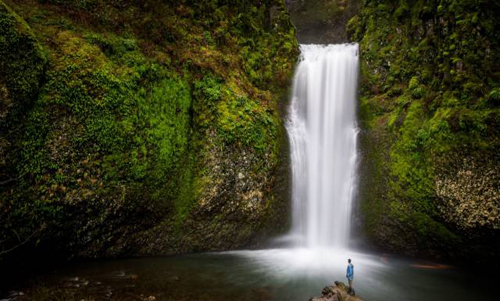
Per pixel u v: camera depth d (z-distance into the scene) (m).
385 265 15.57
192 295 11.02
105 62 13.33
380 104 19.09
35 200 11.05
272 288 12.16
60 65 12.04
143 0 16.95
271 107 18.52
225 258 15.20
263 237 16.77
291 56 21.53
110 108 12.71
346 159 18.98
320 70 20.77
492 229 13.05
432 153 14.94
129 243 14.07
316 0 37.31
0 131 10.30
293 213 17.66
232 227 15.76
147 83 14.52
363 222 17.64
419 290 12.88
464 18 15.70
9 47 10.60
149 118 14.14
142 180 13.60
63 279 11.51
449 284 13.52
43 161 11.20
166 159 14.47
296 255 16.22
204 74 16.55
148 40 15.91
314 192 18.52
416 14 19.05
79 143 11.89
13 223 10.69
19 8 12.80
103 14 15.27
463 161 13.80
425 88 17.20
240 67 18.81
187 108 15.85
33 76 11.09
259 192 16.00
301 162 18.56
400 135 17.06
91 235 12.98
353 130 19.55
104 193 12.55
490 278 14.27
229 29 19.69
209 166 15.03
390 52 19.91
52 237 11.91
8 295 10.10
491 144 13.26
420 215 15.44
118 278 11.93
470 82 14.73
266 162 16.34
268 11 22.52
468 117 13.99
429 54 17.75
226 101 16.05
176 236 14.92
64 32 13.21
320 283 12.90
